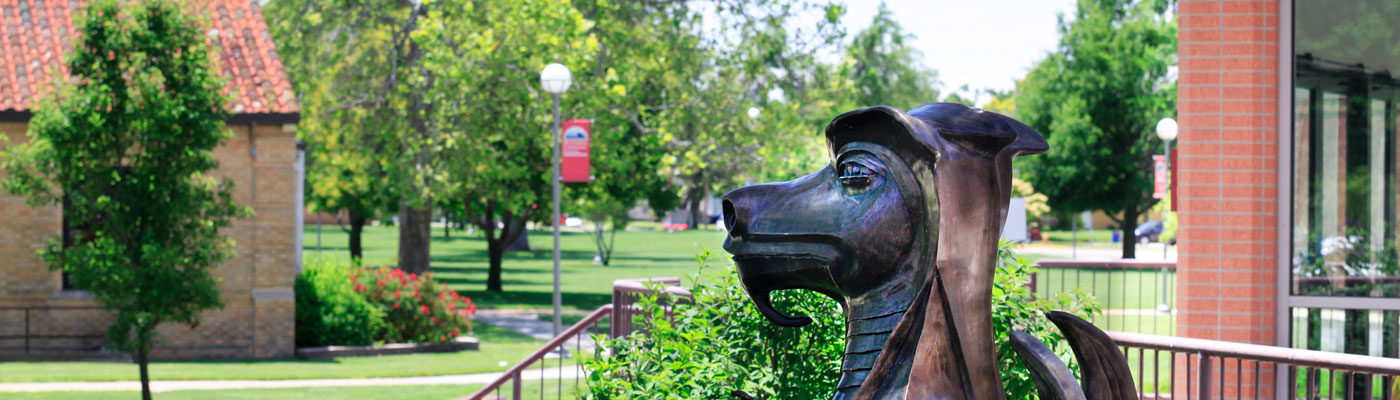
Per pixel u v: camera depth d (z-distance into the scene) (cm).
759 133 2983
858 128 262
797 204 269
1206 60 855
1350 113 848
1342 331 850
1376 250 848
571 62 2761
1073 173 4428
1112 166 4450
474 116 2902
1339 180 848
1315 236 851
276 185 2125
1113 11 4531
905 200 256
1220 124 853
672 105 3038
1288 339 852
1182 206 866
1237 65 849
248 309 2120
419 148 2984
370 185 3391
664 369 669
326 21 3259
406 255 3603
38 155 1408
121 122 1413
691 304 770
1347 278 850
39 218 2103
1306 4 841
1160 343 654
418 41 2814
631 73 3009
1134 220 4581
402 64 3141
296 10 3269
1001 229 257
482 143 2917
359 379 1730
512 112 2881
